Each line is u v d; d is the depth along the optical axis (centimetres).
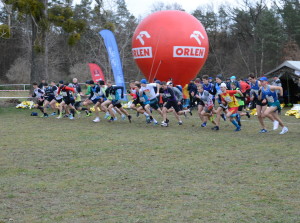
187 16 2206
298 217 492
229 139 1134
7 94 3369
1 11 5075
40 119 1714
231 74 5472
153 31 2142
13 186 641
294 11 5494
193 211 516
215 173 724
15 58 5919
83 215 505
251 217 493
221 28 6247
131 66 4759
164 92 1452
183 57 2125
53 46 4894
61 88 1722
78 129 1368
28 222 482
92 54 4434
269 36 5091
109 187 635
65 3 2417
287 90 2317
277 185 638
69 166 790
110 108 1574
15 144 1053
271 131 1300
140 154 913
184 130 1344
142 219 488
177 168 767
